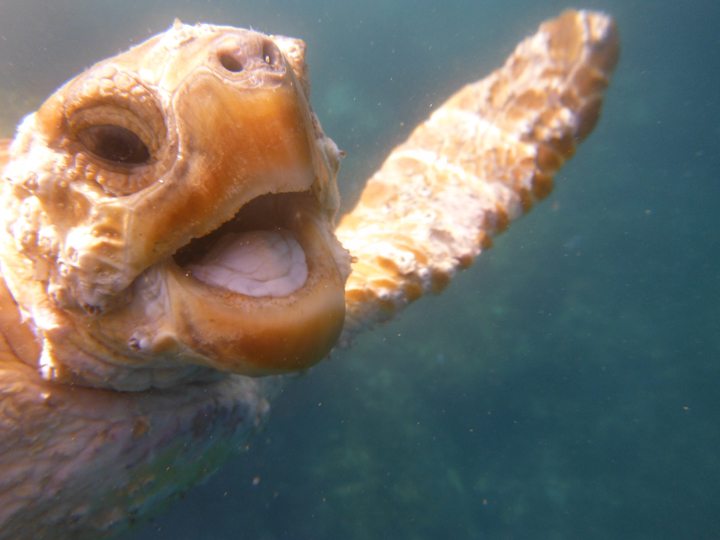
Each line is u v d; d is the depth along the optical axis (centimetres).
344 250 36
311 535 110
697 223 205
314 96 187
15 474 37
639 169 232
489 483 130
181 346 29
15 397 35
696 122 255
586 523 130
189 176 26
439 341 150
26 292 32
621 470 141
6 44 165
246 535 107
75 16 189
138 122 25
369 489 118
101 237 26
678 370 163
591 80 79
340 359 134
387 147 156
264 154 26
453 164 78
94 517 43
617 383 158
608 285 183
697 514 133
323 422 124
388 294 65
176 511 101
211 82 25
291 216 32
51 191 26
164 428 42
